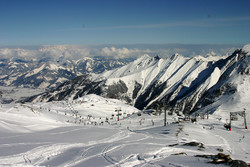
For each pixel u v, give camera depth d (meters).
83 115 141.12
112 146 32.53
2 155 26.56
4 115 65.31
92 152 28.95
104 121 118.25
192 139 46.66
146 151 28.88
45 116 86.12
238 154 38.09
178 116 114.75
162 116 113.62
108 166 22.39
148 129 66.94
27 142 35.59
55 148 31.62
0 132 46.88
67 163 23.95
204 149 35.16
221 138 54.12
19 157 26.20
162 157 25.58
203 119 103.69
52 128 63.03
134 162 23.48
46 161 25.12
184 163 22.56
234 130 74.75
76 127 66.81
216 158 24.31
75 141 38.50
